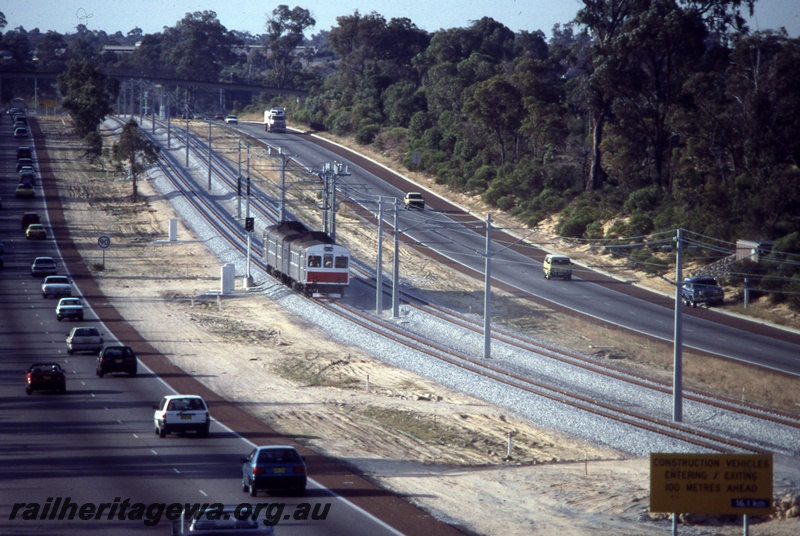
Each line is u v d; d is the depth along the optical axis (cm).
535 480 9975
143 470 9881
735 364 18225
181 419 11569
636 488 9619
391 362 18038
